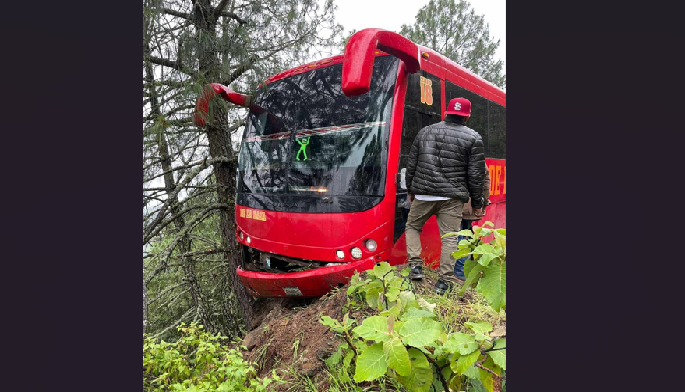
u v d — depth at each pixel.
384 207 3.90
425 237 4.44
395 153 4.00
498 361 1.78
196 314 6.00
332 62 4.53
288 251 4.28
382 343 1.98
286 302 4.62
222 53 4.89
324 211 4.07
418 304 2.75
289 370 3.10
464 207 4.39
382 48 3.42
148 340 2.97
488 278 2.09
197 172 5.67
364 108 4.18
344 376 2.68
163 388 2.71
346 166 4.11
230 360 2.68
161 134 4.77
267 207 4.48
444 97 4.99
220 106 4.90
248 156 4.91
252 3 5.35
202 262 7.02
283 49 5.53
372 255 3.87
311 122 4.45
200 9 4.91
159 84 4.70
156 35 4.54
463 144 3.80
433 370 2.17
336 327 2.67
